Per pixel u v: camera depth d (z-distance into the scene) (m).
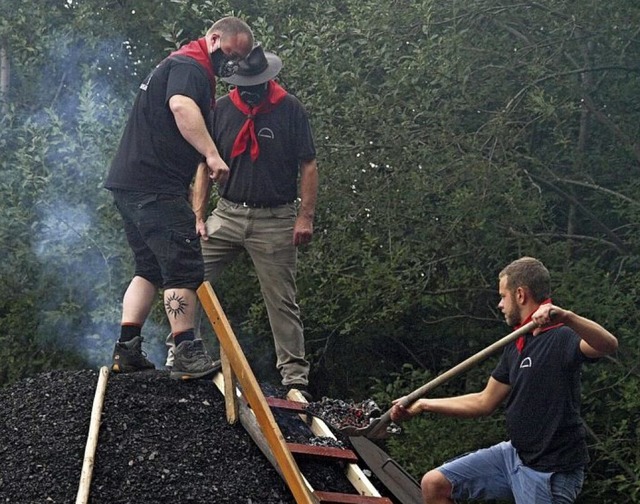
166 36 11.65
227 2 11.76
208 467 5.93
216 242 7.32
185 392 6.44
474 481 5.52
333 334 12.15
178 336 6.43
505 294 5.52
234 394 6.26
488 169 10.68
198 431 6.16
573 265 11.28
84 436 5.98
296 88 11.34
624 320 10.88
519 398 5.35
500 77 11.34
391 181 10.97
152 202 6.32
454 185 11.02
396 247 10.94
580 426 5.34
